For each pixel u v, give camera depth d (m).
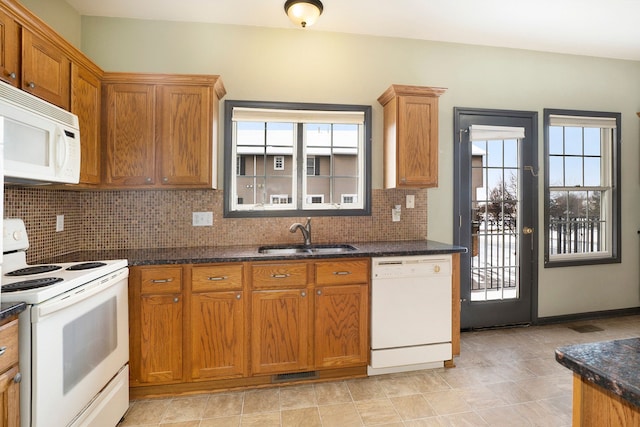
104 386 1.66
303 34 2.80
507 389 2.12
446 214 3.05
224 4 2.43
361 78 2.88
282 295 2.15
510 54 3.16
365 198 2.88
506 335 2.99
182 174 2.27
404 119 2.57
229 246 2.66
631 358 0.71
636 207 3.48
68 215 2.33
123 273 1.84
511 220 3.21
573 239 3.38
